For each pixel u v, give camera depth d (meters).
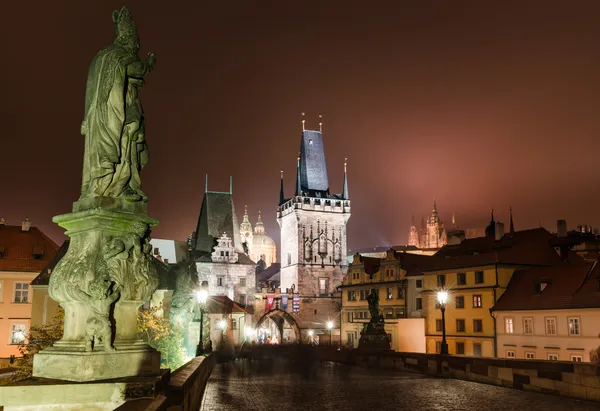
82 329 8.95
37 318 53.16
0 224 67.19
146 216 9.59
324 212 137.00
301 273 132.38
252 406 19.64
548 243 70.50
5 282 61.28
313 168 141.88
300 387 26.42
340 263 136.00
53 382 8.25
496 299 63.59
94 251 9.05
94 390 8.09
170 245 138.00
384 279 89.94
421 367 33.84
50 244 66.38
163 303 33.12
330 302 129.62
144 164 10.20
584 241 78.50
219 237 123.88
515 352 59.09
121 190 9.59
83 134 10.07
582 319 51.50
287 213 140.00
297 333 125.38
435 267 74.12
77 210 9.58
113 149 9.45
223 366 49.50
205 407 19.39
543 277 60.19
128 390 8.13
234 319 108.12
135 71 9.76
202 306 40.47
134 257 9.20
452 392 23.45
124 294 9.03
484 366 27.42
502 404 19.59
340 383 28.25
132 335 9.24
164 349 25.97
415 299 81.00
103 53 9.80
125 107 9.78
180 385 9.88
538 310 56.44
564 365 21.66
